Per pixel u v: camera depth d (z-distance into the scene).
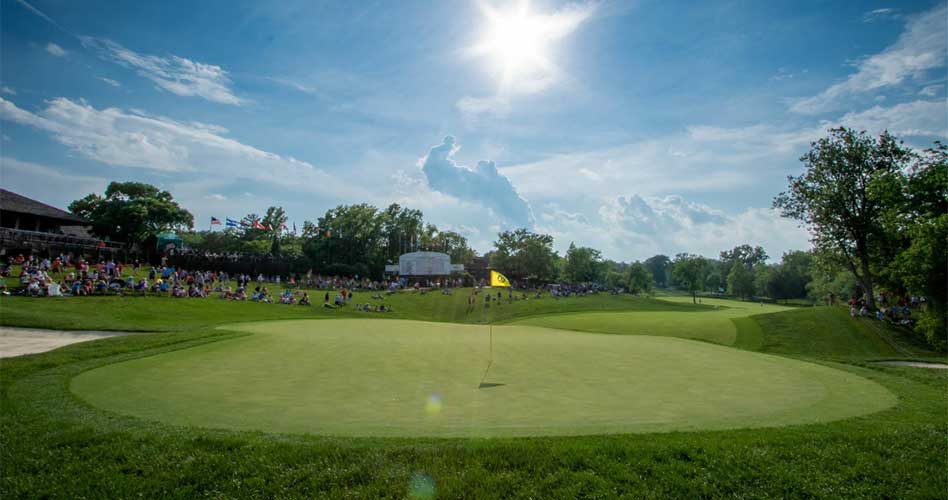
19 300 29.73
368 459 6.60
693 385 12.14
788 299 120.50
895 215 32.31
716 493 6.19
